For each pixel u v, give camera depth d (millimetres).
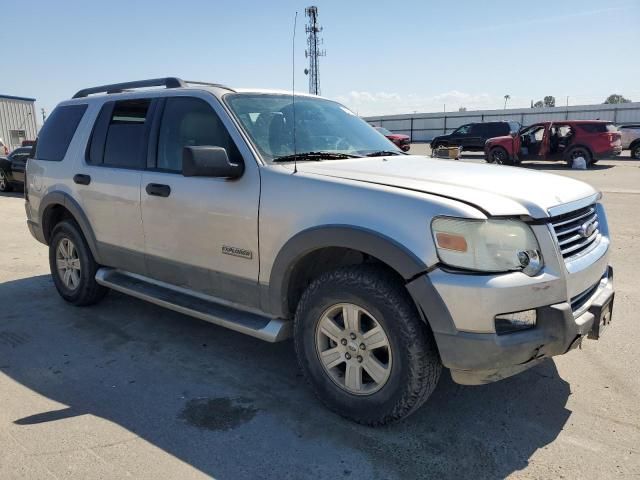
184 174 3205
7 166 14531
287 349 4176
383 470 2691
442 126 49562
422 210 2699
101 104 4715
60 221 5234
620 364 3803
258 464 2742
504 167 3662
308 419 3156
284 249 3152
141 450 2859
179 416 3199
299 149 3688
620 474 2631
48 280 6086
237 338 4391
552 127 20203
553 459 2758
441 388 3516
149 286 4305
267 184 3270
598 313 2955
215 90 3793
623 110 43344
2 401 3383
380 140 4387
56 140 5113
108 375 3748
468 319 2592
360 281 2873
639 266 6238
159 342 4316
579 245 3008
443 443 2908
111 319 4820
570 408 3252
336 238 2912
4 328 4621
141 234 4113
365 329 3014
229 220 3441
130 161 4254
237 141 3502
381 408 2920
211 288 3699
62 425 3100
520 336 2637
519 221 2688
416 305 2709
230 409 3279
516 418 3150
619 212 9820
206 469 2701
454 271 2613
